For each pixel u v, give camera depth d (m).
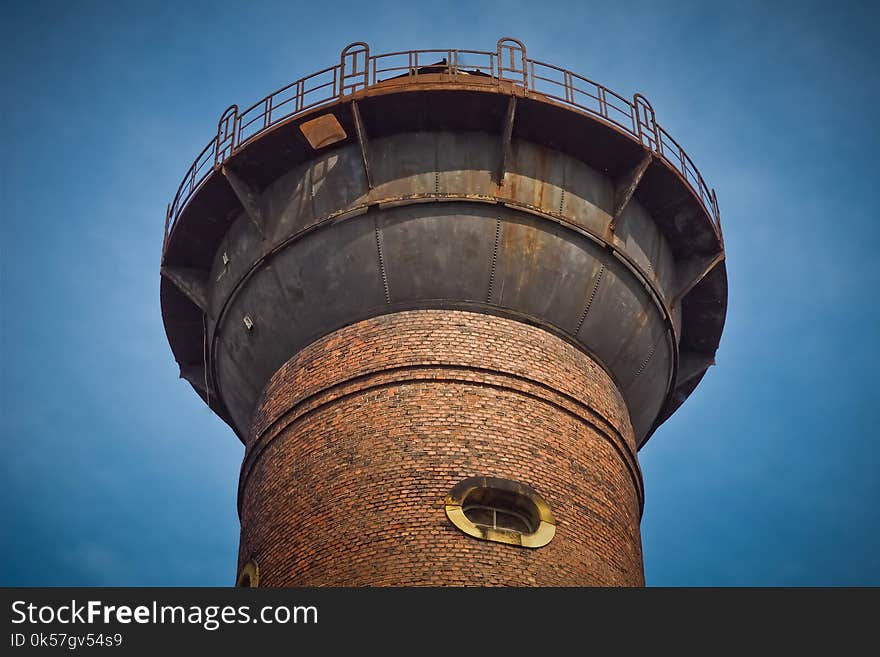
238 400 24.45
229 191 23.61
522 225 22.45
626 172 23.30
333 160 22.84
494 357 21.70
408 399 21.14
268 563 20.44
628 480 22.28
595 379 22.61
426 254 22.27
